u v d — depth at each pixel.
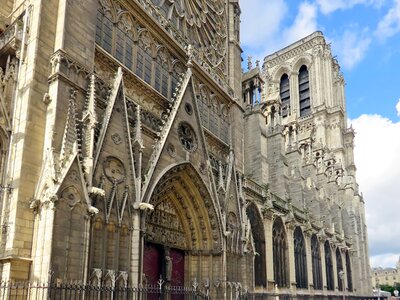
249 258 33.12
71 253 17.73
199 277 28.69
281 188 50.59
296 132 73.75
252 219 38.31
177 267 28.42
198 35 36.56
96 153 20.34
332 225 66.06
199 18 37.38
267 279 38.41
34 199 17.95
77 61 21.14
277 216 43.91
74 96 20.45
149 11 29.14
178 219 29.14
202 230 29.33
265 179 47.00
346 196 82.56
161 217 27.28
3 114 19.50
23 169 18.02
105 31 25.02
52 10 21.25
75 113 20.20
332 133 88.44
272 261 40.03
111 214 20.66
